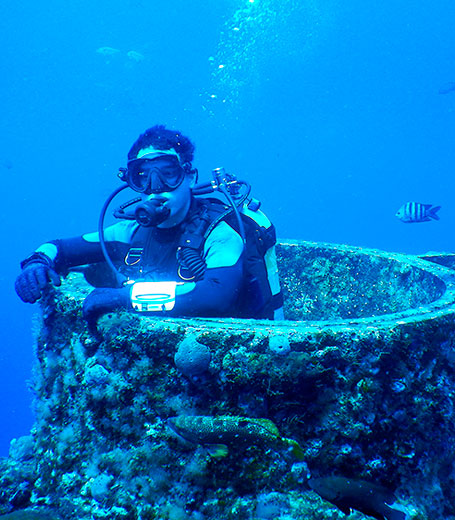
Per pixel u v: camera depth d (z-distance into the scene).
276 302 2.31
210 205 2.18
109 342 1.60
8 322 31.48
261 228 2.25
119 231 2.43
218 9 50.78
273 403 1.50
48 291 1.94
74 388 1.75
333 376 1.50
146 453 1.54
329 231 51.22
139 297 1.72
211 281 1.83
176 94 56.78
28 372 25.58
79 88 57.25
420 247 46.19
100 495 1.56
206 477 1.50
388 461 1.53
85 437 1.67
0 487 1.76
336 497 1.33
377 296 2.81
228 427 1.42
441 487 1.58
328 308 3.06
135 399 1.58
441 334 1.64
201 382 1.50
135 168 2.11
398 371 1.54
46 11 51.75
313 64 53.75
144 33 53.62
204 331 1.51
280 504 1.45
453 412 1.65
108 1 49.62
